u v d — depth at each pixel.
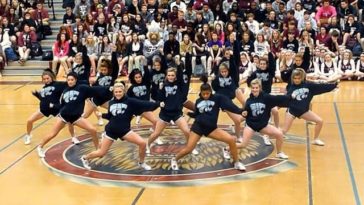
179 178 9.16
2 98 17.08
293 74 10.95
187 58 10.73
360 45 20.22
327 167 9.60
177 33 20.66
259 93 9.88
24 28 22.08
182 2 22.69
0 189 8.81
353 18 20.39
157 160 10.22
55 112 11.35
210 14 21.89
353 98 16.00
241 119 11.16
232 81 11.44
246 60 18.66
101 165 9.97
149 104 9.38
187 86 10.38
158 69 11.16
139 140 9.49
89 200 8.21
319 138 11.58
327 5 21.19
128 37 20.36
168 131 12.50
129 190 8.62
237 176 9.20
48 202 8.17
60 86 11.27
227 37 19.98
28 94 17.66
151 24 20.86
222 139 9.34
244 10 22.11
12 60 21.81
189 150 9.47
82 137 12.11
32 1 25.05
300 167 9.63
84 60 12.21
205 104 9.23
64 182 9.09
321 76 18.89
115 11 21.78
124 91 9.55
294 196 8.16
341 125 12.68
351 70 19.19
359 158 10.12
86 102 11.88
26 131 12.73
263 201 7.98
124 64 20.08
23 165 10.10
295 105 10.98
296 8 21.31
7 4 22.94
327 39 19.97
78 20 21.27
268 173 9.33
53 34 24.06
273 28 21.06
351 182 8.78
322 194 8.24
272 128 10.02
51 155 10.71
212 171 9.49
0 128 13.13
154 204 7.97
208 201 8.04
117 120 9.44
